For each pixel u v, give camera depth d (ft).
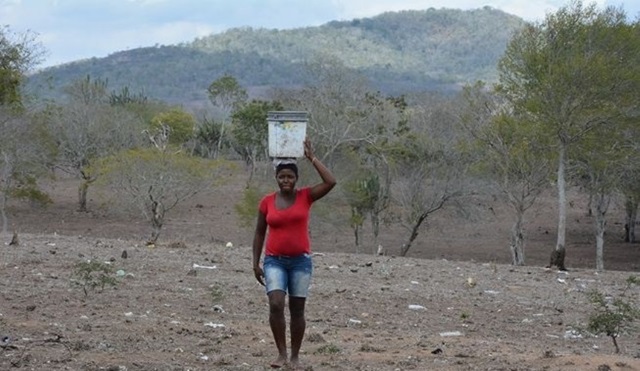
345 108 149.79
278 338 27.76
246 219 145.48
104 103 240.94
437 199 133.39
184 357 29.25
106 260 56.70
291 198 27.35
